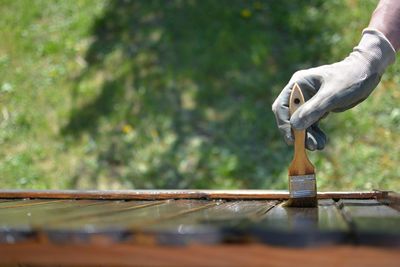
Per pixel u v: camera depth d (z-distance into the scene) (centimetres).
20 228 144
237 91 703
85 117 701
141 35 788
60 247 143
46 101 732
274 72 722
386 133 652
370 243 129
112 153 656
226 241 135
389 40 260
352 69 246
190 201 299
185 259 137
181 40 768
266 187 596
